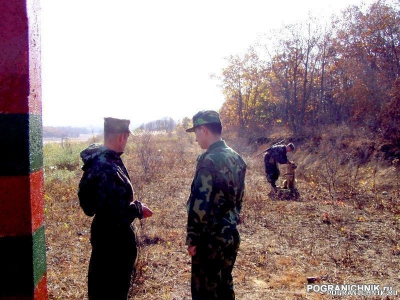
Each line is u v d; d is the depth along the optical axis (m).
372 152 12.36
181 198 9.29
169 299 3.80
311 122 20.72
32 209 1.50
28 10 1.48
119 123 2.99
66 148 16.72
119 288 2.89
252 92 30.28
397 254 5.31
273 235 6.25
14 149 1.46
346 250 5.32
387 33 17.36
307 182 11.65
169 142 26.23
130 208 2.87
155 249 5.36
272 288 4.22
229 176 2.86
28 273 1.49
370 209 7.91
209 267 2.84
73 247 5.37
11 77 1.46
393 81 15.06
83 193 2.83
